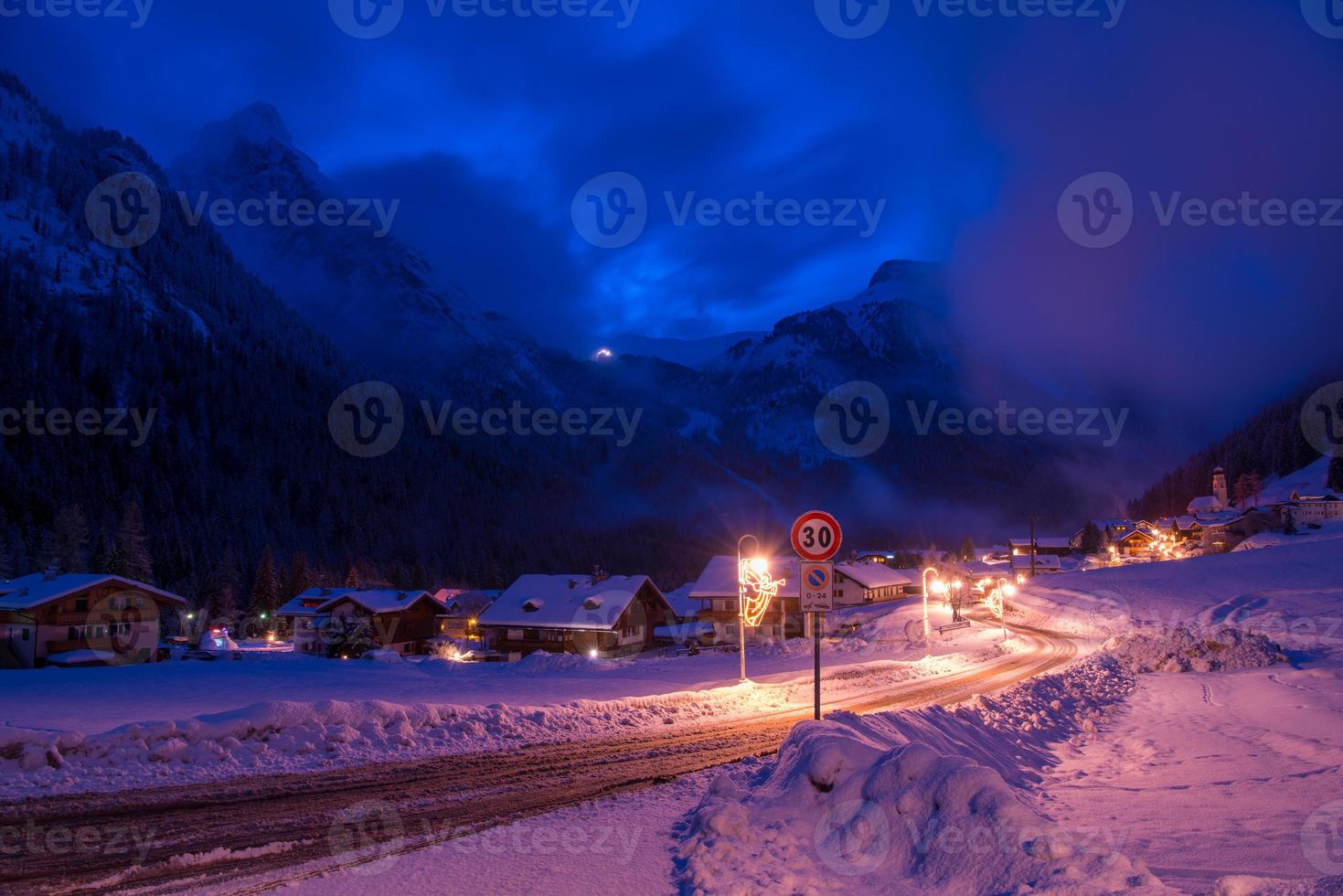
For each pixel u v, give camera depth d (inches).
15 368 6358.3
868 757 315.6
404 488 6771.7
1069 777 446.3
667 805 362.3
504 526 6801.2
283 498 5999.0
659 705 700.0
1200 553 4370.1
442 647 2576.3
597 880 254.4
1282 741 524.7
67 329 7322.8
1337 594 1961.1
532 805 368.8
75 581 2199.8
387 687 1007.6
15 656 2096.5
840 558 5216.5
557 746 520.1
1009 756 486.3
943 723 477.1
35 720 601.3
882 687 984.9
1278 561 2610.7
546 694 898.1
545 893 244.7
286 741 459.2
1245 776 419.8
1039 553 5639.8
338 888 255.4
